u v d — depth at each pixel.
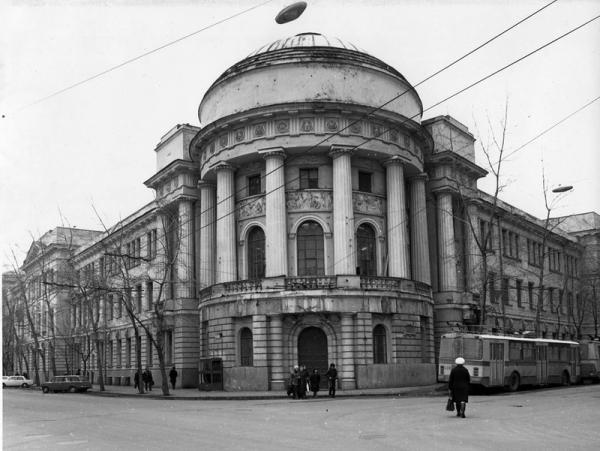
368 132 40.00
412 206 45.19
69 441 14.85
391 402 26.94
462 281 48.66
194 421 19.48
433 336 41.94
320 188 40.03
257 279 37.62
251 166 41.84
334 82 40.38
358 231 40.56
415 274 44.44
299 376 31.66
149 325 53.12
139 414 22.86
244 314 37.62
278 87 40.53
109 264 55.25
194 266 47.81
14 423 19.73
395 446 13.05
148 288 54.91
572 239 73.00
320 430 16.23
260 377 36.44
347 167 39.12
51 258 74.94
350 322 36.53
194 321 47.16
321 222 39.56
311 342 37.47
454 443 13.49
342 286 36.62
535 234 65.31
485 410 21.67
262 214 40.59
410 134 42.75
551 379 36.91
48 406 28.81
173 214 50.38
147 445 13.80
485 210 54.69
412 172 44.56
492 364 30.94
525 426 16.70
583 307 64.38
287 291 36.62
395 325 38.19
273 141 39.44
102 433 16.45
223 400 32.56
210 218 45.12
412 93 44.94
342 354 36.44
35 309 79.94
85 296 50.06
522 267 61.22
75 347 65.94
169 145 50.72
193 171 48.09
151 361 53.31
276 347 36.72
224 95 42.62
